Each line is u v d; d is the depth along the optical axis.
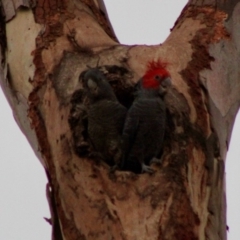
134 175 10.77
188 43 11.82
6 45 12.09
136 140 11.00
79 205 10.84
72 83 11.23
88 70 11.13
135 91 11.22
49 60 11.59
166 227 10.62
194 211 10.86
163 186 10.73
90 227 10.76
